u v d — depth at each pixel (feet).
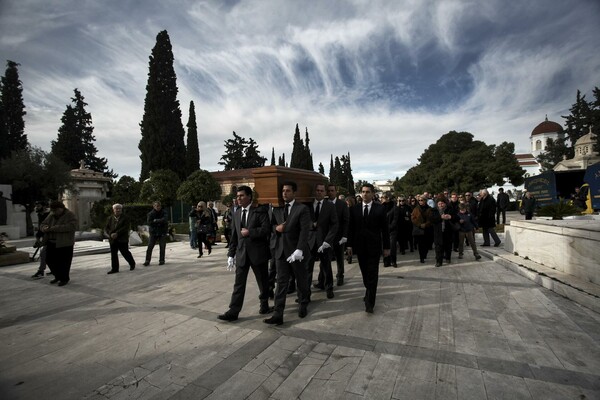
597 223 20.25
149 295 17.49
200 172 94.89
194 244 37.93
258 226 13.28
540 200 65.82
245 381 8.58
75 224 20.88
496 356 9.59
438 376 8.55
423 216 24.70
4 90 101.55
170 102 107.76
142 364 9.67
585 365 8.98
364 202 14.17
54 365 9.76
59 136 136.67
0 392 8.36
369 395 7.79
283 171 16.29
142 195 88.48
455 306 14.23
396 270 22.58
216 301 16.07
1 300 17.04
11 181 61.16
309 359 9.68
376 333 11.49
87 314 14.47
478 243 34.71
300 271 13.47
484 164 101.45
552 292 15.97
